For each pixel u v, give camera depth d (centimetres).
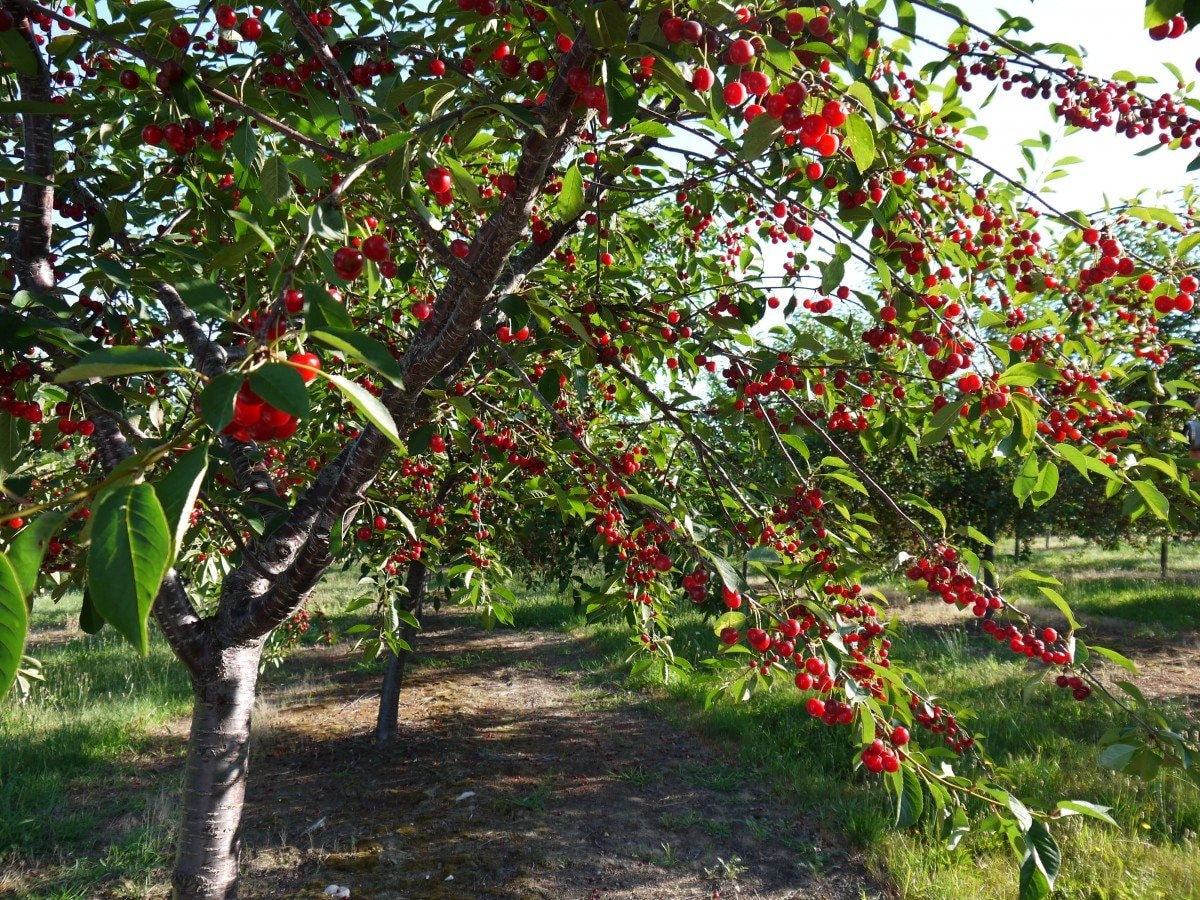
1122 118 255
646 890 478
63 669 1024
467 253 229
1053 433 214
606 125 173
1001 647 984
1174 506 213
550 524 648
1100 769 560
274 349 95
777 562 176
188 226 315
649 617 356
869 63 207
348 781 657
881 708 205
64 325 219
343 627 1333
